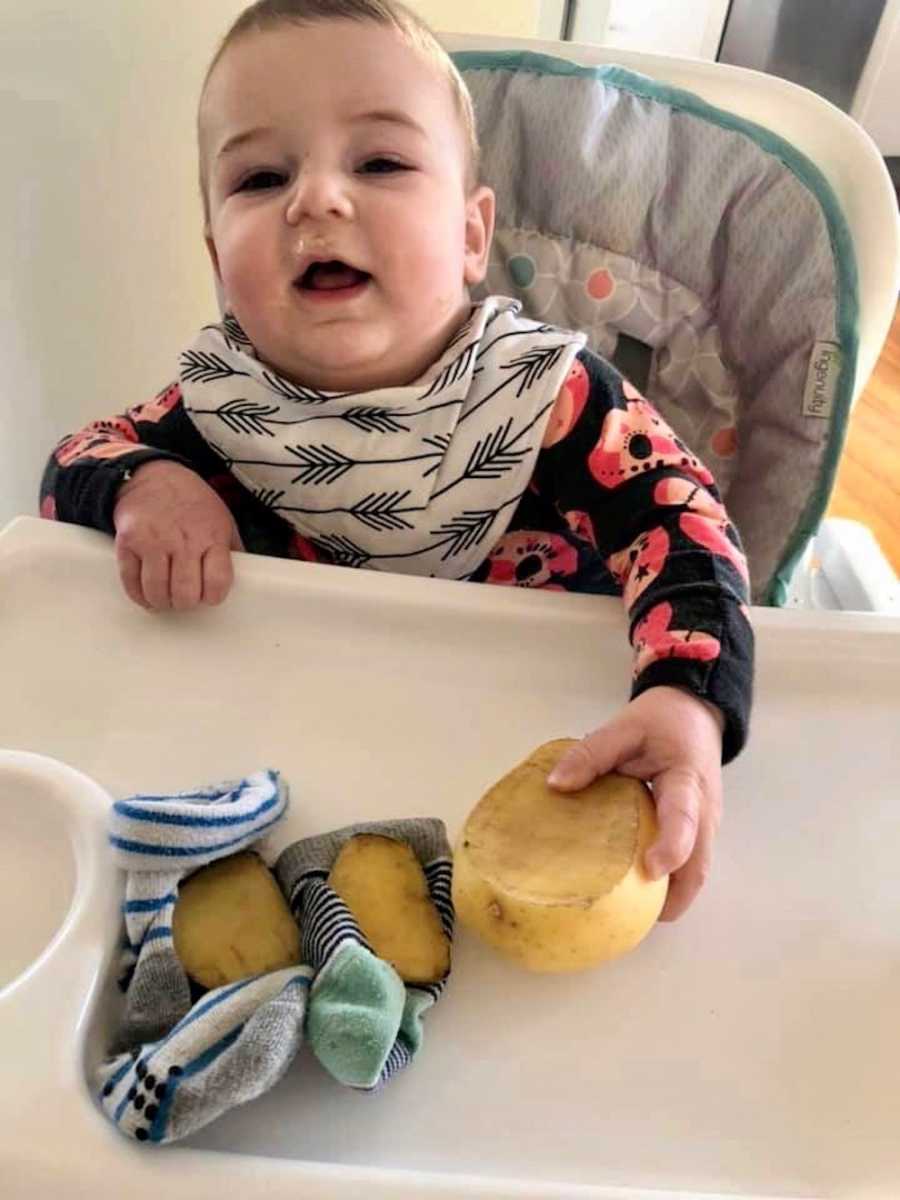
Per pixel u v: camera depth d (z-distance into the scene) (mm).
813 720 514
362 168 604
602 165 729
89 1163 302
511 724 508
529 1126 355
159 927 367
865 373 732
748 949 415
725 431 764
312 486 630
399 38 624
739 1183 346
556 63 737
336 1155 339
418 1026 364
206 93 642
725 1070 376
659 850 400
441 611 542
